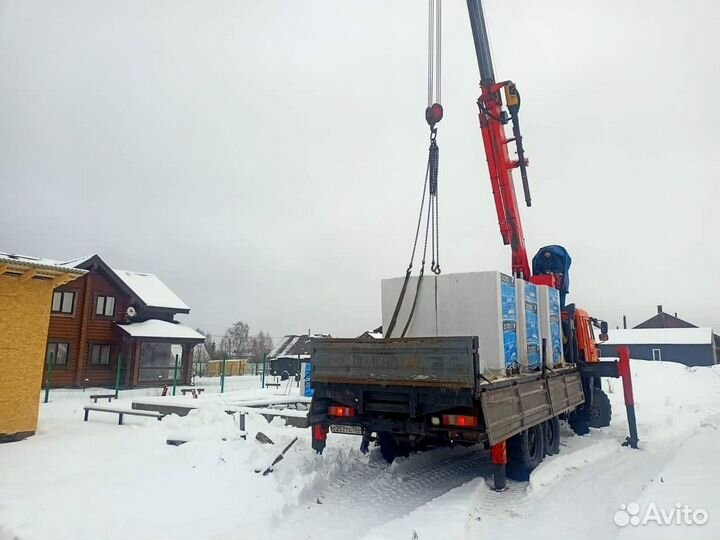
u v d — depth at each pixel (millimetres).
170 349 33375
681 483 6402
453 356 6047
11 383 9867
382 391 6676
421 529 4965
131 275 32969
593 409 12039
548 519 5602
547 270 11805
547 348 9141
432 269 7754
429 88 9141
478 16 10836
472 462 8484
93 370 27203
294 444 8781
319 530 5359
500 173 10789
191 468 7203
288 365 41062
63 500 5777
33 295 10477
